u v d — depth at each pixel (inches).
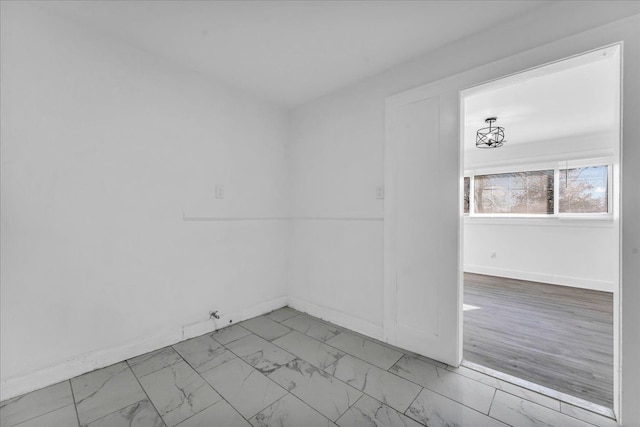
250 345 89.5
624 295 55.1
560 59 61.2
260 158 115.2
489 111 128.8
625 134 54.6
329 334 98.1
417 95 84.2
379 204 94.4
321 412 59.8
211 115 98.9
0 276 62.1
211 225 99.4
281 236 124.3
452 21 69.2
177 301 90.8
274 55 85.2
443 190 79.4
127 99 79.6
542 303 137.6
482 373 74.4
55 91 68.1
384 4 63.7
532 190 189.6
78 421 56.9
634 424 54.2
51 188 67.8
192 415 58.7
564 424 56.5
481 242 206.7
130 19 69.7
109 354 77.0
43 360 67.3
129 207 80.3
